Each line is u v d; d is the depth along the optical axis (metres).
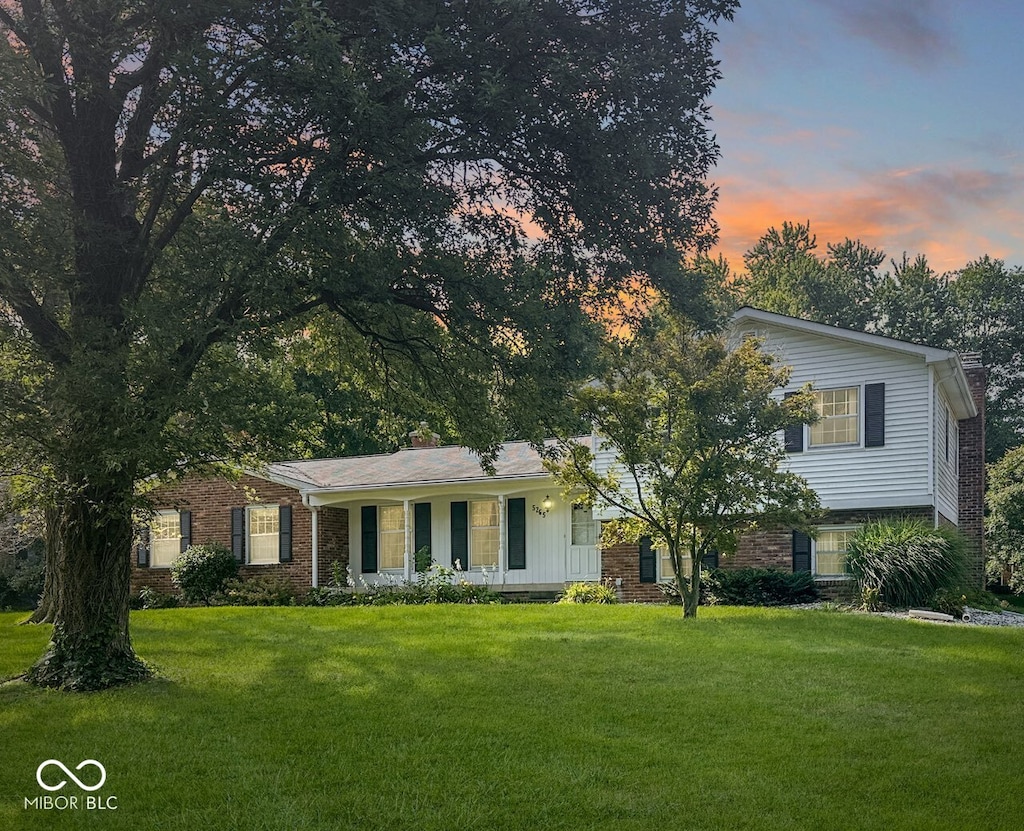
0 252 9.42
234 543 27.92
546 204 12.44
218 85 9.83
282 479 27.09
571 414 13.12
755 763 7.84
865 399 21.72
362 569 28.27
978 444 26.67
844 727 8.92
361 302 11.29
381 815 6.72
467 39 10.64
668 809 6.82
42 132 11.20
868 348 21.78
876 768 7.70
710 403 15.71
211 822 6.63
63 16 9.88
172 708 9.83
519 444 28.89
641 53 11.20
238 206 10.62
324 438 39.00
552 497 25.91
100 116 10.84
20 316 10.94
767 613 17.03
